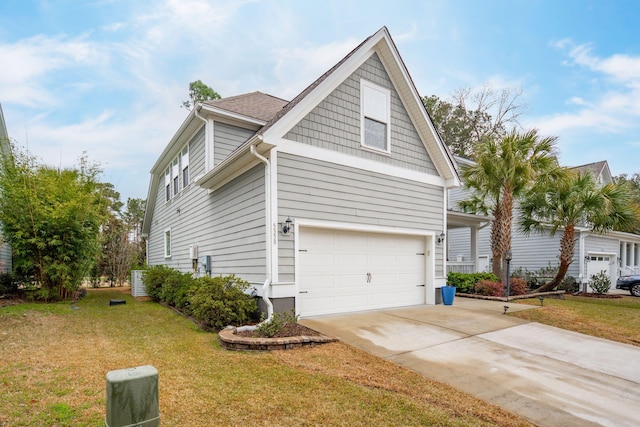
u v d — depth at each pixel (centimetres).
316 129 770
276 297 682
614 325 778
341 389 400
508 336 648
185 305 869
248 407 351
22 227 977
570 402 390
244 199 801
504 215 1221
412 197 952
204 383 407
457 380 442
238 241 824
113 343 577
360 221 831
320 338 576
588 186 1290
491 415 355
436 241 1005
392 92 935
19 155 1003
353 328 664
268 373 441
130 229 2289
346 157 817
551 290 1413
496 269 1298
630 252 2233
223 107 1053
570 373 476
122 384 204
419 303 969
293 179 725
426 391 406
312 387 402
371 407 360
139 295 1335
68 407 340
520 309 902
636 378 464
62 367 453
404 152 948
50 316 796
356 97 852
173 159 1455
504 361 514
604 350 584
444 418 344
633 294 1524
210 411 341
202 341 593
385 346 566
